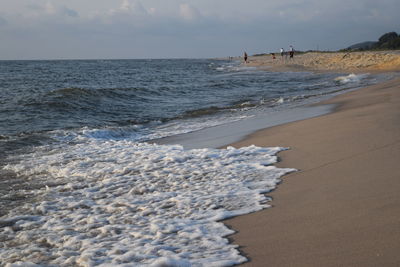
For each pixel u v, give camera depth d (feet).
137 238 13.21
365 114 30.37
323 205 14.08
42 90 86.94
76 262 11.70
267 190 16.72
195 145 29.78
